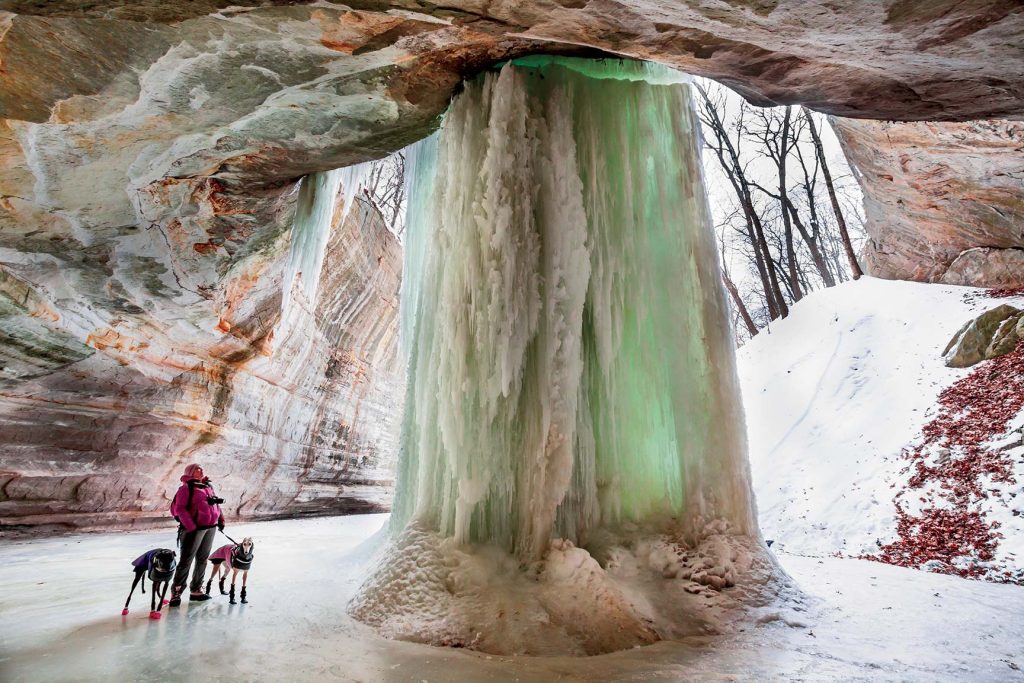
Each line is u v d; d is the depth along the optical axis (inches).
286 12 145.1
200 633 158.2
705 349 233.5
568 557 184.5
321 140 229.3
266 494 539.8
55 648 139.9
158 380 385.4
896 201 650.8
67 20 148.2
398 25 153.9
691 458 225.5
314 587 228.1
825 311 796.0
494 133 213.3
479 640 158.2
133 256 295.0
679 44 135.8
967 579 282.7
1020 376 447.5
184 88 183.6
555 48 215.2
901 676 136.1
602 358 227.5
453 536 197.9
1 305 272.8
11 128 192.7
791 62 145.3
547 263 213.9
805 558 356.2
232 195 272.2
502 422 207.0
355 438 685.3
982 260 634.2
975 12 109.0
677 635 173.2
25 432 324.2
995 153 491.5
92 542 339.3
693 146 251.8
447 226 227.3
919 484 414.9
